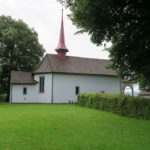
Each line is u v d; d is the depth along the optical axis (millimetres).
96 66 53188
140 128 17203
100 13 17141
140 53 20750
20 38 56312
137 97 24266
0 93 58562
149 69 20781
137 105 23656
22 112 27688
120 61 22969
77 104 40938
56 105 40875
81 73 50031
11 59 56656
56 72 47844
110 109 28781
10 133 14602
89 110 31016
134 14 18422
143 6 17453
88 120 21156
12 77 48781
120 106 26219
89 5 16312
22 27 57219
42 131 15391
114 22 18438
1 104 43219
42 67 49531
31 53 57719
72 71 49438
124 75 24984
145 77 23047
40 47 58406
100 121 20688
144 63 21078
